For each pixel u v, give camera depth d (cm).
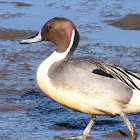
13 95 1316
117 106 1030
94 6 2311
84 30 1981
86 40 1855
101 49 1758
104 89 1010
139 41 1864
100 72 1021
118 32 1970
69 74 1012
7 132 1079
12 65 1561
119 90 1018
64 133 1095
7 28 1955
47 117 1187
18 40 1855
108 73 1025
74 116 1203
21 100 1284
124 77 1034
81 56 1672
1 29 1936
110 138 1080
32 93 1340
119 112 1039
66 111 1231
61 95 1022
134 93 1030
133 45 1809
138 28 2012
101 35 1927
